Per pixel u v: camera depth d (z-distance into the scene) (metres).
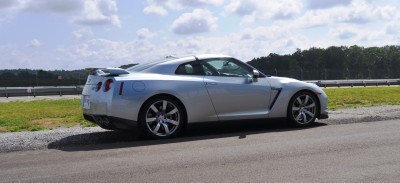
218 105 7.30
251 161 4.96
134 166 4.87
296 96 7.88
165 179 4.26
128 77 6.82
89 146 6.48
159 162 5.05
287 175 4.30
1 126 10.48
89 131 8.02
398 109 10.70
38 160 5.44
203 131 7.67
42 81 49.12
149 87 6.82
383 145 5.77
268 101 7.68
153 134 6.86
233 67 7.65
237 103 7.44
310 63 108.94
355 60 114.12
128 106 6.69
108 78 6.82
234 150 5.67
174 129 7.01
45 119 12.65
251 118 7.54
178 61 7.30
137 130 6.84
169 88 6.93
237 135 7.07
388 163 4.73
